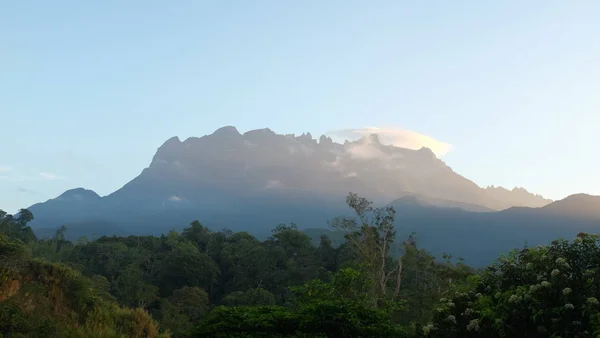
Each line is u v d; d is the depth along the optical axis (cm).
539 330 1017
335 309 1455
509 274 1162
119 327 1300
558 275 1025
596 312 958
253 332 1484
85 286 1344
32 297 1194
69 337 1131
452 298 1209
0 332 1027
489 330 1104
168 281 7094
